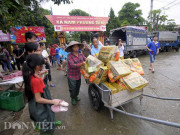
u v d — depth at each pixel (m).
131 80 2.25
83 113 2.82
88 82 2.97
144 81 2.30
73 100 3.19
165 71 6.04
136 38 10.88
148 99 3.29
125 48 9.67
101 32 10.21
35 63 1.45
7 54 6.98
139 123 2.40
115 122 2.46
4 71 7.34
